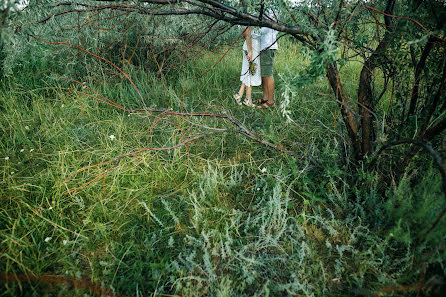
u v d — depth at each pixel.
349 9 1.90
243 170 2.60
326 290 1.67
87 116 3.72
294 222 2.14
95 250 1.96
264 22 1.98
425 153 2.15
